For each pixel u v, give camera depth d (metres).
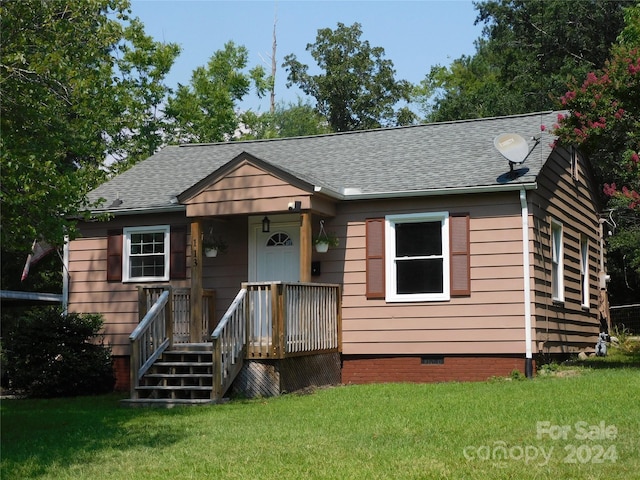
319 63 49.50
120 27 15.56
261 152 20.38
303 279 15.27
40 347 16.53
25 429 11.32
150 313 14.35
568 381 13.27
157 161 21.17
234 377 13.94
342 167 17.84
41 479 8.15
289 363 14.39
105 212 16.77
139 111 31.80
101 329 18.19
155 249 18.17
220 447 9.22
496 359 15.13
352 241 16.39
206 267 17.66
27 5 13.97
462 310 15.44
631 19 23.00
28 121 13.95
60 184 13.16
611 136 16.73
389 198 16.09
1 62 13.37
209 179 16.09
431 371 15.62
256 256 17.27
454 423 9.87
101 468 8.50
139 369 14.05
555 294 17.12
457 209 15.64
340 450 8.73
